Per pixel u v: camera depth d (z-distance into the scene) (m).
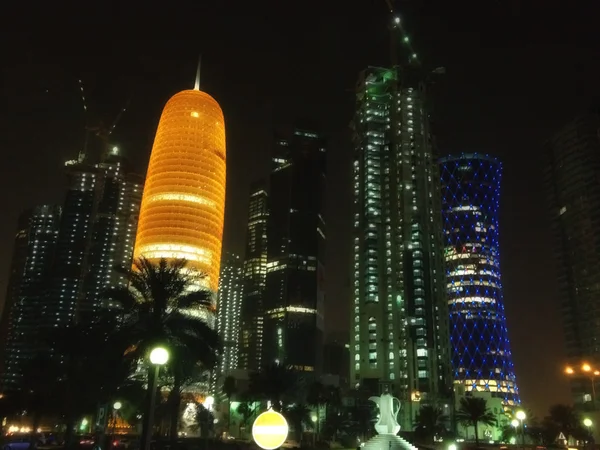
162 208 189.38
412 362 195.38
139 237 191.12
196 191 193.75
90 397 58.53
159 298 43.53
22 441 76.25
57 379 63.78
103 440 61.25
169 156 197.38
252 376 100.06
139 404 62.19
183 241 185.00
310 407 123.88
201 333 44.94
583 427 139.50
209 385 86.88
